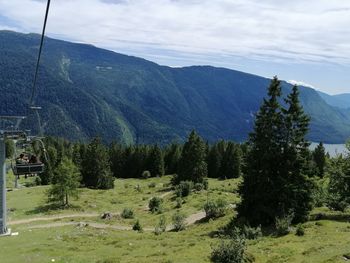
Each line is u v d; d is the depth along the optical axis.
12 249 41.75
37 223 64.50
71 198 89.88
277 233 44.78
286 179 53.22
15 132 44.03
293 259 31.25
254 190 54.34
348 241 35.38
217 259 32.81
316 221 48.75
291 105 54.84
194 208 76.12
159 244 43.66
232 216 59.44
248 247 37.84
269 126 54.56
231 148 151.00
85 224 63.41
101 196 98.81
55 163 129.38
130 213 73.62
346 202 56.59
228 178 147.38
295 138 54.50
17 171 37.41
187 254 36.00
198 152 117.12
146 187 121.69
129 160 165.25
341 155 57.69
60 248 42.34
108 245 44.66
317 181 56.38
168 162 166.00
